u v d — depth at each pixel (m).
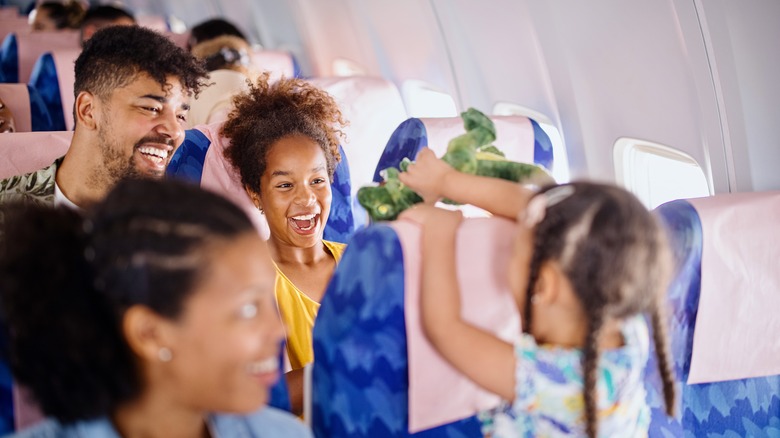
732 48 2.03
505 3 2.83
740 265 1.50
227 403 0.98
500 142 1.83
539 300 1.16
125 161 1.92
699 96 2.15
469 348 1.20
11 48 4.21
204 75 2.00
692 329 1.52
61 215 0.98
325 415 1.34
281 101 1.98
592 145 2.69
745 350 1.56
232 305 0.95
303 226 1.94
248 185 2.00
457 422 1.35
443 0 3.25
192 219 0.94
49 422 1.03
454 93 3.50
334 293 1.29
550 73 2.74
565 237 1.10
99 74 1.85
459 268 1.26
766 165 2.12
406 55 3.78
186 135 2.16
